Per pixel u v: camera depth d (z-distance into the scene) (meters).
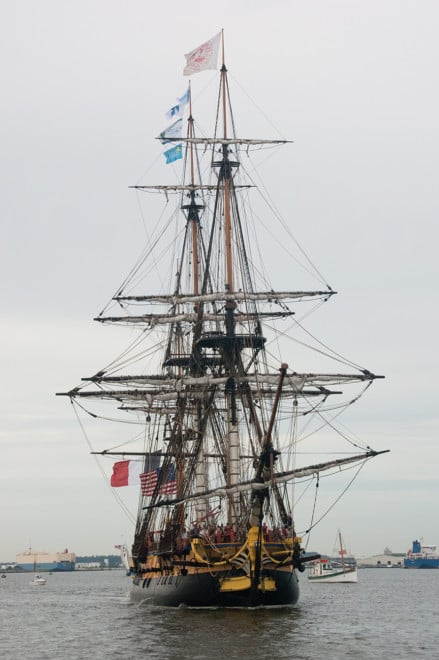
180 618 115.25
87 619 133.62
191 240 172.25
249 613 118.19
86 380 144.62
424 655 88.50
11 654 93.69
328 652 88.75
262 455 116.25
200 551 120.88
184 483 150.12
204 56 148.50
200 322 149.50
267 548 119.56
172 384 144.25
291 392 139.88
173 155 154.75
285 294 146.88
